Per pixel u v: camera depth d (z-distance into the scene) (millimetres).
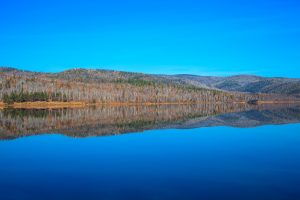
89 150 39000
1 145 43312
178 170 28297
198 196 21469
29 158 34375
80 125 69375
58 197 21766
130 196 21703
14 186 24219
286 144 42312
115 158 33875
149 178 25828
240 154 35375
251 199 20766
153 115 100312
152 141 46031
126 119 84875
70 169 29234
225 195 21562
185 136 51438
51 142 45875
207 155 34938
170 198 21188
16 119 81438
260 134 53344
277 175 26219
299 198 20844
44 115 95500
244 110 134125
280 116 95688
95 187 23703
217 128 63250
